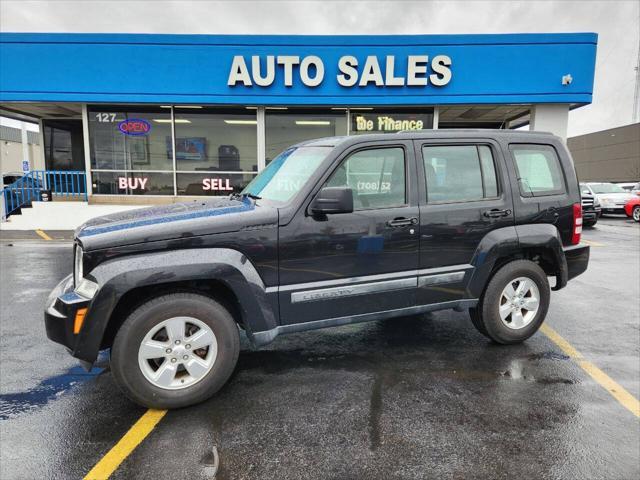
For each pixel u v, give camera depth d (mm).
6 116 14438
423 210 3635
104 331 2836
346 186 3430
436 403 3107
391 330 4598
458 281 3836
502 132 4074
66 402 3141
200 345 3061
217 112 12438
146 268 2844
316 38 11320
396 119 12430
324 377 3525
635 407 3055
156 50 11375
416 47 11297
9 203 12656
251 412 3000
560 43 11258
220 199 4160
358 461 2484
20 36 11242
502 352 4012
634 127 41312
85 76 11445
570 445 2625
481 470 2410
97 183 12555
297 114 12445
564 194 4258
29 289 6262
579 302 5648
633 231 14344
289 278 3275
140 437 2707
